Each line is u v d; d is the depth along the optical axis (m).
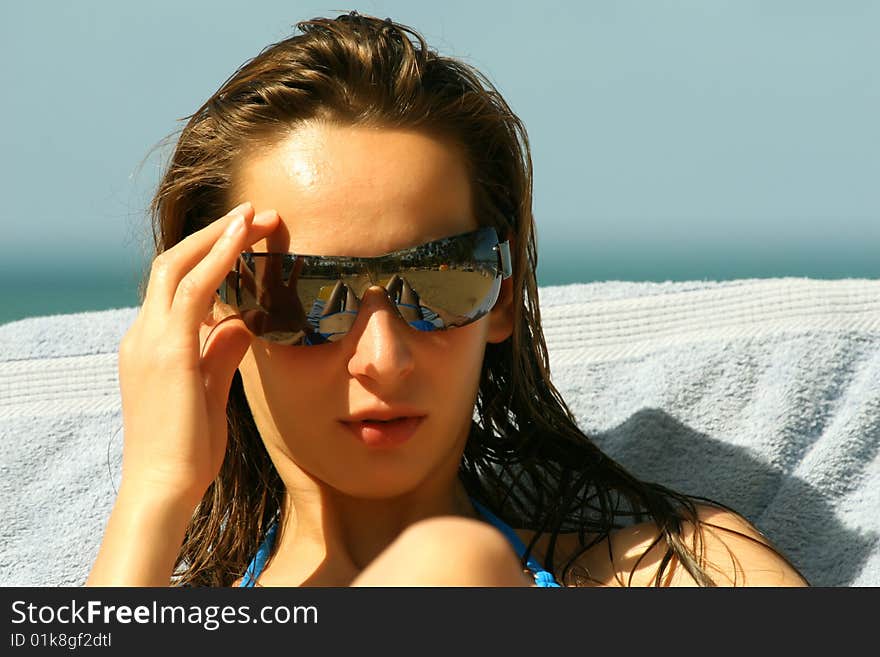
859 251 113.06
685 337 7.14
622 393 6.94
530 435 6.12
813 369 6.54
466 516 5.49
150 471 4.73
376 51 4.94
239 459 6.02
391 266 4.61
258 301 4.77
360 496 4.84
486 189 5.19
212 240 4.94
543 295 7.93
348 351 4.64
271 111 4.91
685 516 5.41
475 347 4.95
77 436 7.11
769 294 7.15
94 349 7.75
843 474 6.12
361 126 4.77
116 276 89.38
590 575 5.33
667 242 132.12
